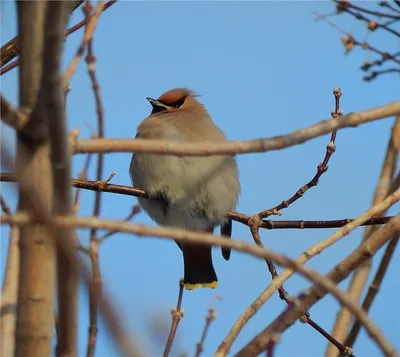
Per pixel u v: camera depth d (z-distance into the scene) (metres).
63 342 4.38
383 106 6.12
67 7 4.60
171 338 6.87
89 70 7.83
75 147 5.68
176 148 5.77
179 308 7.51
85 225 4.40
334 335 7.85
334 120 6.01
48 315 4.59
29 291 4.55
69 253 4.14
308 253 6.38
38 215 4.17
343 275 5.80
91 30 6.58
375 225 9.13
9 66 8.03
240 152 5.85
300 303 5.43
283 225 10.41
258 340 5.40
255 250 4.63
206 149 5.79
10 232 5.99
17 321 4.57
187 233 4.60
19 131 4.64
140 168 12.45
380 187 9.09
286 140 5.85
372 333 4.57
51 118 4.50
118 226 4.48
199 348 7.57
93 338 6.35
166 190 12.38
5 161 4.22
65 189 4.56
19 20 4.70
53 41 4.45
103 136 7.73
